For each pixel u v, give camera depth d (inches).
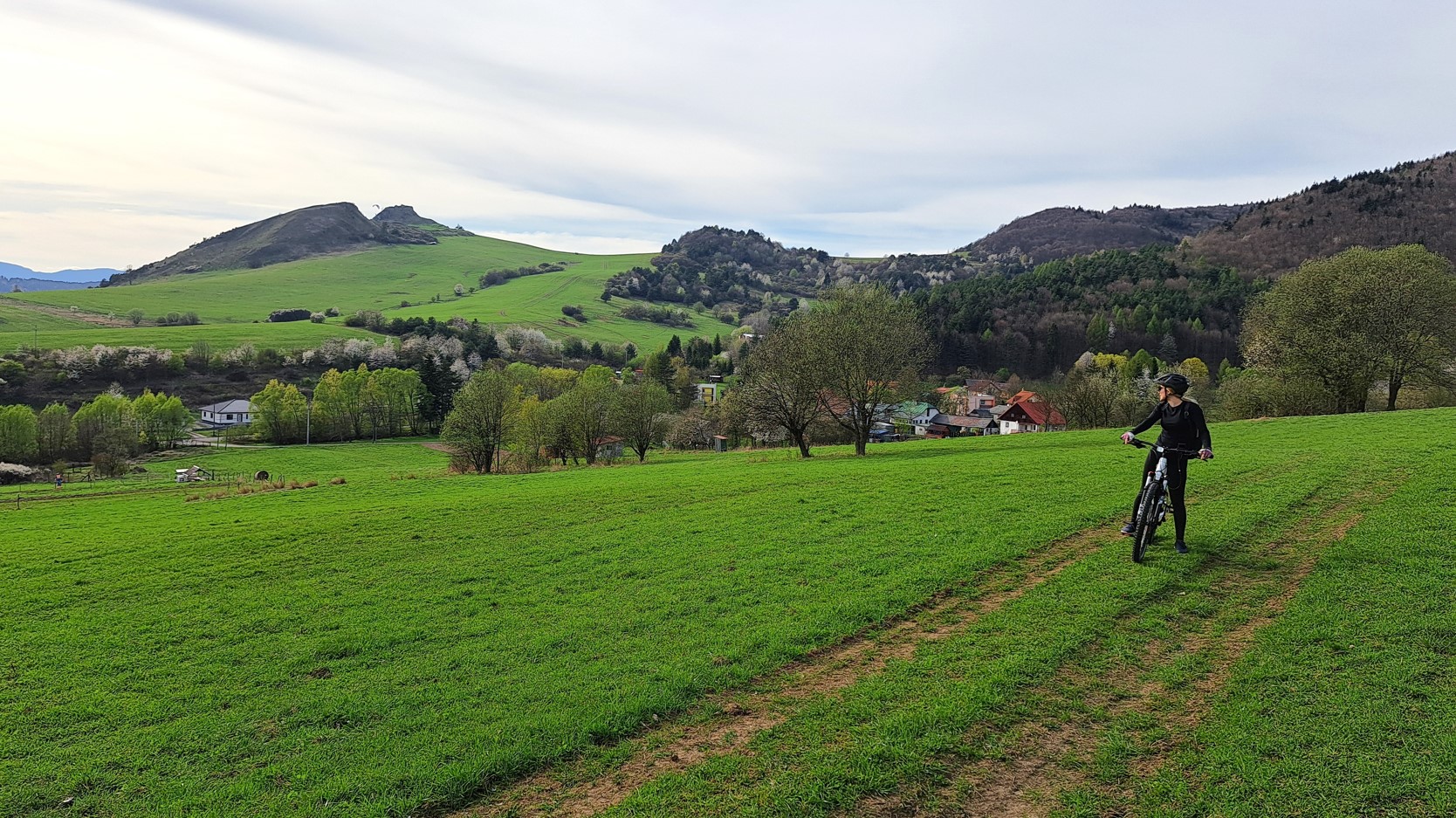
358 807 251.8
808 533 601.3
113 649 438.9
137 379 5772.6
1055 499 650.2
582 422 2950.3
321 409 5022.1
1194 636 327.3
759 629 382.3
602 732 288.5
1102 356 4894.2
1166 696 276.4
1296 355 1899.6
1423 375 1847.9
